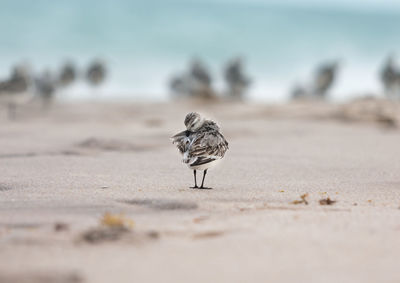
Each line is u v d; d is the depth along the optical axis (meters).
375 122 26.67
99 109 35.78
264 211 8.39
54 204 8.91
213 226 7.36
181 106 37.44
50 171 12.66
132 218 7.84
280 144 19.19
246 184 11.17
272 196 9.77
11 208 8.60
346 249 6.33
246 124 25.52
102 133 22.67
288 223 7.53
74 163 14.05
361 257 6.06
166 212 8.32
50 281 5.34
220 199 9.43
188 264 5.83
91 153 16.31
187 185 10.96
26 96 31.72
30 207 8.67
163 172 12.69
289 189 10.59
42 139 20.36
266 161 14.80
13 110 31.59
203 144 9.95
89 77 46.34
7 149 17.11
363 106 29.62
